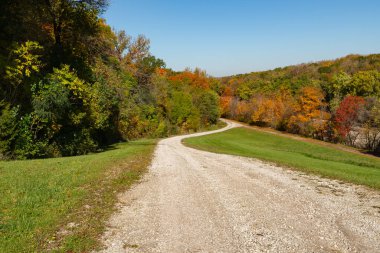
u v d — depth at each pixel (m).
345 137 52.66
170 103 67.94
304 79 85.12
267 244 5.80
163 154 19.80
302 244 5.84
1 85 16.52
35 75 18.27
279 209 7.93
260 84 105.38
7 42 18.06
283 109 70.75
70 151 20.33
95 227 6.31
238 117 100.00
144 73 56.28
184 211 7.61
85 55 24.66
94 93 22.14
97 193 8.72
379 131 45.28
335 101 59.38
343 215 7.59
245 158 18.19
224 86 118.81
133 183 10.49
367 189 10.45
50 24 22.69
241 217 7.25
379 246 5.82
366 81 65.38
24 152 16.48
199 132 69.69
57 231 5.99
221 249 5.55
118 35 51.00
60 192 8.31
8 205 7.05
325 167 15.94
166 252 5.38
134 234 6.11
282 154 24.69
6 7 18.39
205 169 13.72
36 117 17.02
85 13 21.83
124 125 39.66
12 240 5.41
